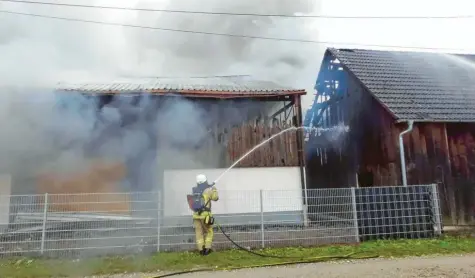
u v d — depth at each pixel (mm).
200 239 7141
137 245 7324
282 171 10586
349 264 6281
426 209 8633
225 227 8852
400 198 8531
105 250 7160
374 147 11891
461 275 5457
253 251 7277
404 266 6051
